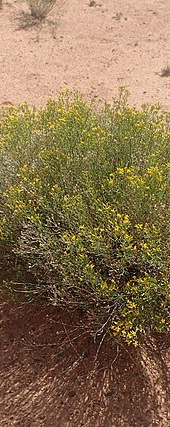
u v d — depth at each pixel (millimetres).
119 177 3277
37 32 10109
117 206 3211
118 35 10000
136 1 11758
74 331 3701
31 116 4504
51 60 9000
